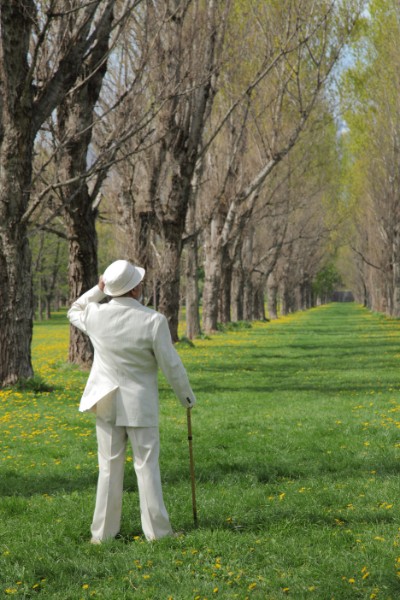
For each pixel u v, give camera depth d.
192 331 37.16
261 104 34.16
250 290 62.00
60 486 7.95
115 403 5.72
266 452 9.64
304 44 27.64
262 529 6.10
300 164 48.19
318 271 102.50
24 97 14.91
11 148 15.27
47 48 16.52
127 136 16.30
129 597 4.76
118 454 5.86
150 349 5.73
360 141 49.91
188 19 22.53
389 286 64.75
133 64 20.23
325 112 41.03
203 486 7.75
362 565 5.16
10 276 16.02
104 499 5.89
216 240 41.12
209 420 12.43
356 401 14.50
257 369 22.30
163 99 18.00
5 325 16.11
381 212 56.28
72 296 20.61
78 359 22.03
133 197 27.67
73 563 5.38
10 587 4.96
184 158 27.22
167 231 28.83
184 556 5.40
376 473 8.27
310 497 7.06
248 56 29.81
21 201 15.70
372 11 42.06
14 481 8.20
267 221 61.22
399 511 6.52
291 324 57.69
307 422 11.98
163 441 10.53
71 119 19.03
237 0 27.75
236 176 38.28
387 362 23.75
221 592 4.76
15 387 15.91
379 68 43.78
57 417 12.82
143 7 20.47
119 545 5.76
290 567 5.21
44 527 6.29
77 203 19.77
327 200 68.31
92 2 13.60
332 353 28.27
